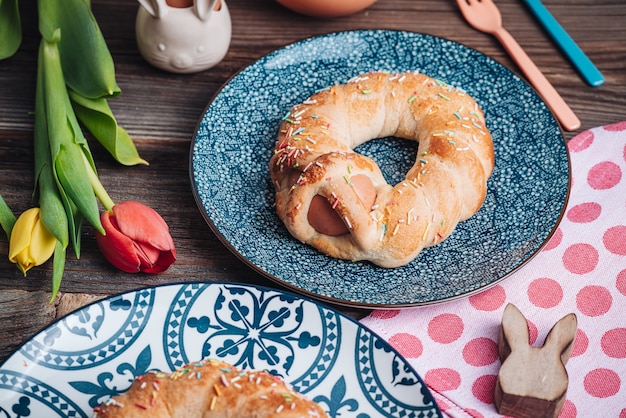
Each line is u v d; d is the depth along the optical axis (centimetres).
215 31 71
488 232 64
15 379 54
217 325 57
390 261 61
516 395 53
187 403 51
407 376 54
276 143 68
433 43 74
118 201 66
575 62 75
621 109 73
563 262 63
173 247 59
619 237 65
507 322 57
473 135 66
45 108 65
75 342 56
